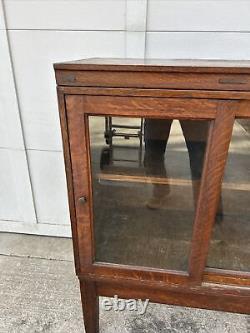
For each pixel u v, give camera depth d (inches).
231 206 28.4
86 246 30.9
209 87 22.4
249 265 30.5
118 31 39.2
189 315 39.5
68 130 25.4
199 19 37.3
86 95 23.9
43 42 41.0
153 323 38.4
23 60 42.3
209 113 23.3
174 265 31.3
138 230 31.9
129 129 26.0
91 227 30.0
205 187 26.5
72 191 28.3
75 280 45.2
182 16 37.4
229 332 37.1
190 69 22.0
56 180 50.5
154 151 27.6
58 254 50.7
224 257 30.6
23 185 51.2
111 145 27.1
